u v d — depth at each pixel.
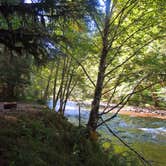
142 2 8.54
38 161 6.74
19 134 7.92
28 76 21.17
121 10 8.60
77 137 8.64
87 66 12.81
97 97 8.84
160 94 15.51
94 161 8.00
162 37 8.66
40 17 5.86
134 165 9.12
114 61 9.48
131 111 29.36
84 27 8.69
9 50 6.42
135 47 9.16
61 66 16.17
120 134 16.81
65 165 7.36
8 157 6.44
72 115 20.17
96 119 8.88
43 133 8.69
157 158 12.28
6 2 5.60
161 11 8.48
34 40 6.13
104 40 8.82
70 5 6.01
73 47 8.59
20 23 6.02
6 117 9.70
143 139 16.17
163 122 23.62
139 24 8.83
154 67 8.55
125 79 8.90
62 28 6.80
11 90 21.53
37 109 13.97
